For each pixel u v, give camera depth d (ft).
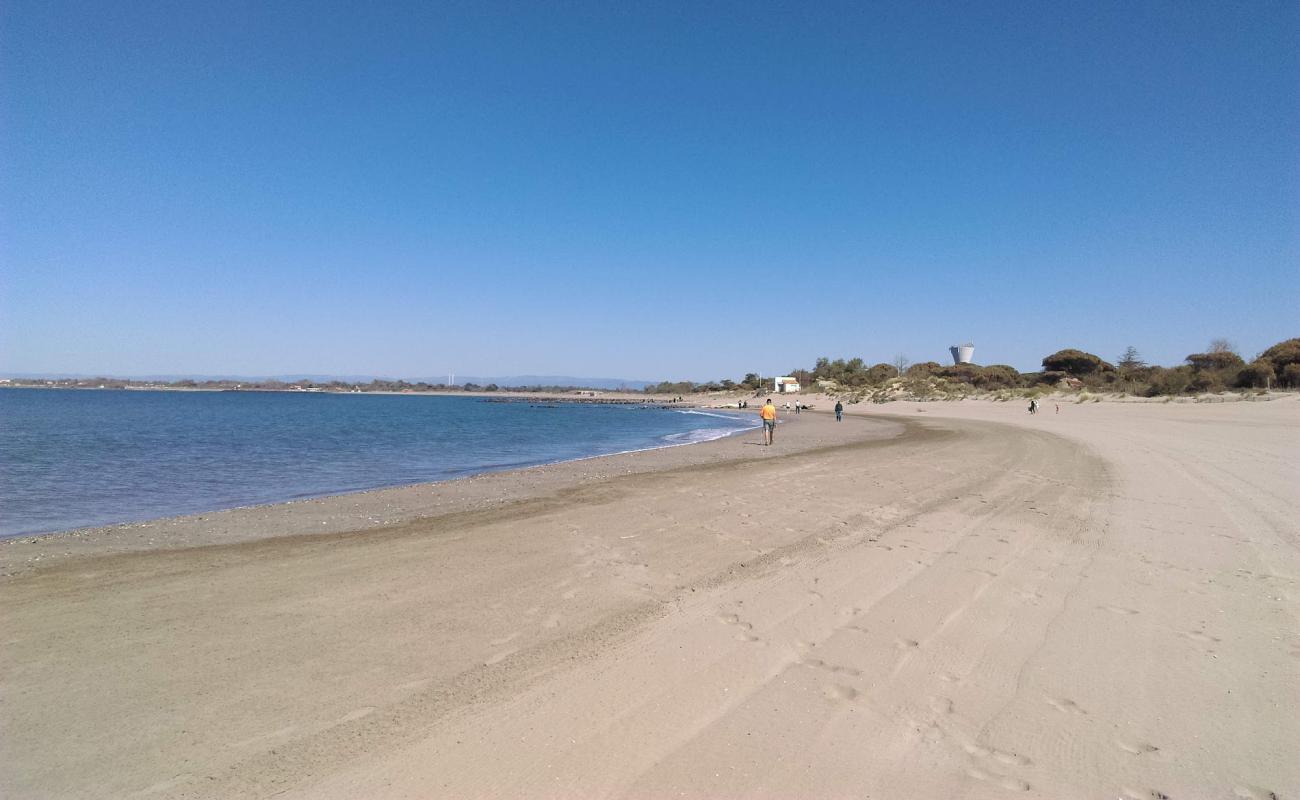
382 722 12.61
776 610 18.94
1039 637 16.76
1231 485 41.24
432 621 18.29
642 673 14.78
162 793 10.37
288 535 31.65
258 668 15.08
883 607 19.10
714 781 10.66
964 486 43.45
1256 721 12.55
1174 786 10.55
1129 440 77.25
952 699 13.50
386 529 32.71
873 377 410.31
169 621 18.30
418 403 433.89
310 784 10.61
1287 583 21.15
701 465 63.46
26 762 11.22
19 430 126.11
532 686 14.15
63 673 14.82
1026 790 10.47
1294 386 169.78
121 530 33.22
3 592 21.26
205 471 66.08
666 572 23.26
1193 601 19.49
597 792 10.37
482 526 32.63
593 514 35.37
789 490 42.93
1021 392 247.29
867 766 11.11
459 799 10.19
